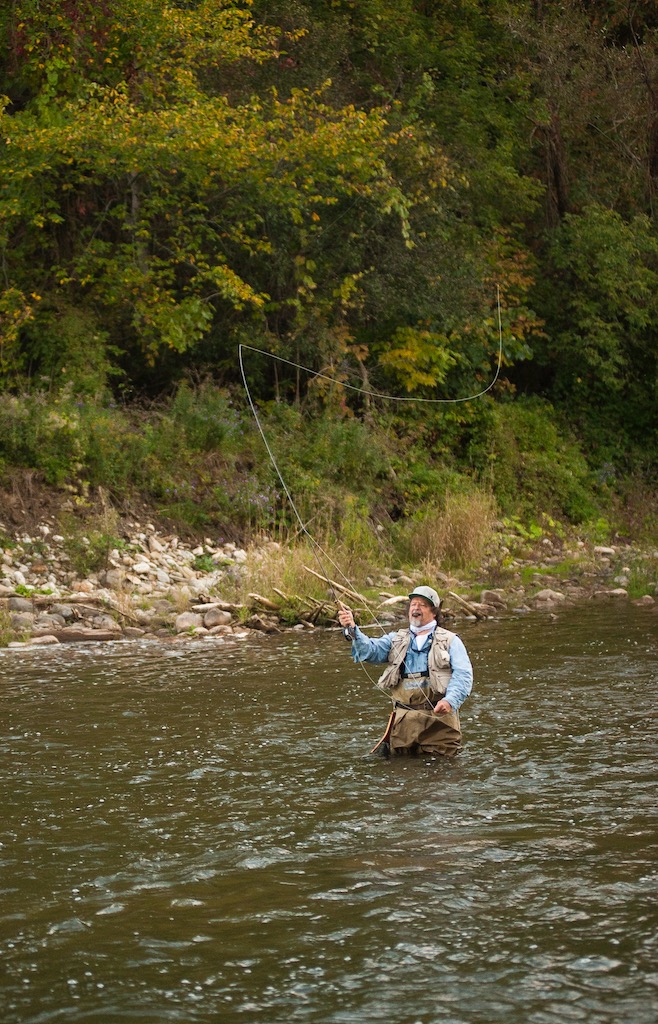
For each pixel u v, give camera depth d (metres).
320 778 6.34
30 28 16.22
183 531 14.86
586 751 6.82
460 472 19.52
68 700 8.48
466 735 7.29
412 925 4.32
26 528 13.62
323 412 18.06
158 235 18.45
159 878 4.86
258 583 12.91
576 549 18.39
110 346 17.09
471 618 12.72
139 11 16.62
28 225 16.98
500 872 4.84
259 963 4.03
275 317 18.91
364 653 7.02
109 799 6.00
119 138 15.55
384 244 19.02
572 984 3.82
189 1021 3.63
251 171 16.97
